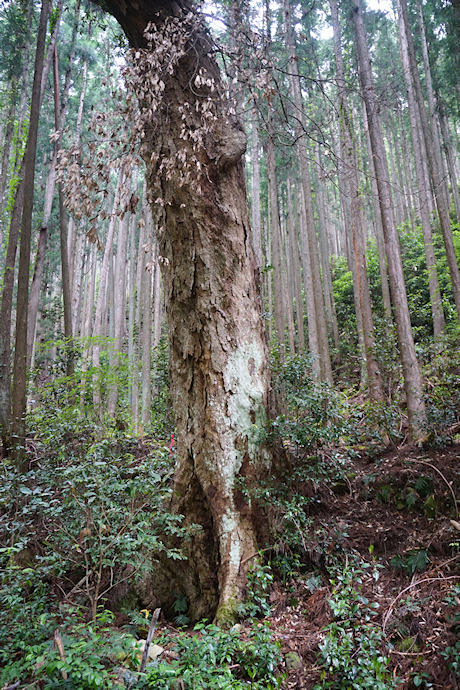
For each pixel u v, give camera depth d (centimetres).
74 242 1809
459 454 526
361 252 951
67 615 348
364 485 539
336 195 2162
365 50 705
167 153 501
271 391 512
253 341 502
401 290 671
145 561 404
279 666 322
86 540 371
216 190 505
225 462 458
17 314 573
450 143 1648
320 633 354
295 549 459
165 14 499
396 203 2098
